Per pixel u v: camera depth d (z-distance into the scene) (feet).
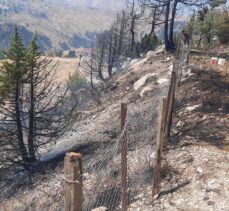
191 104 62.85
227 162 41.34
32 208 48.11
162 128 35.63
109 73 200.44
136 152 49.47
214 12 137.39
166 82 82.74
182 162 42.68
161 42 178.70
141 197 38.75
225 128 51.06
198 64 90.02
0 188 66.95
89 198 40.70
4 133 75.77
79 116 95.71
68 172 19.16
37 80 79.71
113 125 76.28
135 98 85.71
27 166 73.77
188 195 37.29
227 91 68.33
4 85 74.13
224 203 35.37
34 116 79.66
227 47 114.83
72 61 432.25
